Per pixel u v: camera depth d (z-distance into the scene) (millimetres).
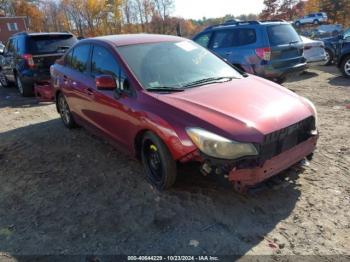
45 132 6234
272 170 3236
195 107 3426
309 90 8898
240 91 3830
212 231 3131
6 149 5504
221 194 3688
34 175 4496
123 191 3910
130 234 3160
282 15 50781
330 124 5832
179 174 3643
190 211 3438
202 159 3186
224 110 3359
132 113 3832
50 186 4164
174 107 3455
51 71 6453
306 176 4000
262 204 3488
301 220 3221
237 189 3178
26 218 3521
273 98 3703
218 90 3844
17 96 10016
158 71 4156
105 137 4758
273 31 8383
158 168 3789
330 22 48844
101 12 66062
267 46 8156
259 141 3080
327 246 2887
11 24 62750
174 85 4016
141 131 3805
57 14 72875
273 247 2896
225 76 4398
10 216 3584
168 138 3385
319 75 11391
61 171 4551
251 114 3314
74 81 5305
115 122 4277
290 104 3637
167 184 3660
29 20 70562
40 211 3633
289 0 50281
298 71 8742
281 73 8328
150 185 3969
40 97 8492
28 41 9031
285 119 3344
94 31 65812
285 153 3348
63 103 6203
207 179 3592
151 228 3225
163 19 59000
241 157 3066
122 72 4125
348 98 7723
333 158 4461
